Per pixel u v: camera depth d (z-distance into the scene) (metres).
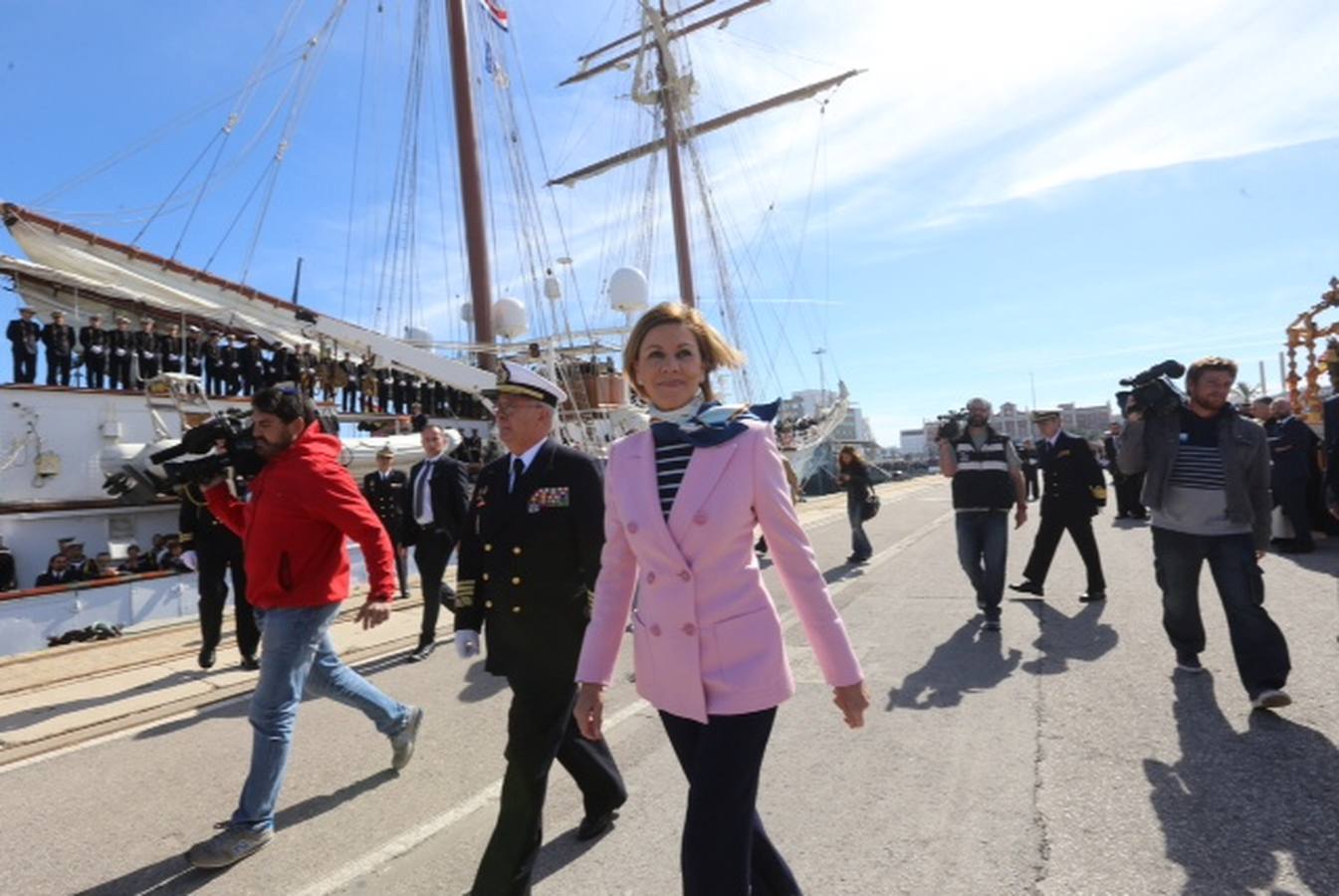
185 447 3.90
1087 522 6.96
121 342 11.09
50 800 3.79
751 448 1.83
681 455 1.89
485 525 2.74
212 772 4.13
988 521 6.25
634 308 18.11
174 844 3.29
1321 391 12.08
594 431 16.91
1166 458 4.42
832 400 33.34
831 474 42.31
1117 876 2.54
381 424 14.44
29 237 10.59
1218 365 4.24
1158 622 6.00
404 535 6.73
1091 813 2.97
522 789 2.47
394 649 6.84
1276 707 3.77
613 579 2.04
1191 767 3.32
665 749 4.00
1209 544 4.29
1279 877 2.46
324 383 13.27
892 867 2.69
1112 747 3.60
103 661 6.75
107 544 9.77
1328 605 6.01
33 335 10.17
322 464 3.31
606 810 3.05
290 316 13.52
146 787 3.94
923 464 83.38
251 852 3.08
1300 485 8.61
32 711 5.28
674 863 2.83
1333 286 9.96
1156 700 4.19
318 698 5.32
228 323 12.19
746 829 1.72
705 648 1.78
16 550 9.05
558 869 2.82
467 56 16.78
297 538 3.27
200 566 6.31
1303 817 2.83
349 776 3.89
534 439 2.78
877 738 3.93
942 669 5.09
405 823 3.34
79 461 9.60
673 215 29.45
